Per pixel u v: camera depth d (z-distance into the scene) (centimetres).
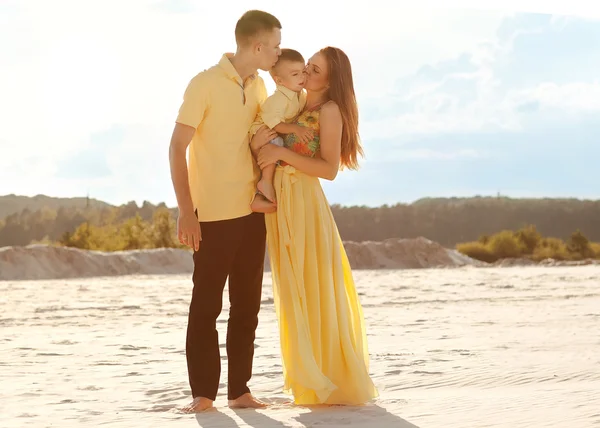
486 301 1347
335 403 385
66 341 782
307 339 380
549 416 322
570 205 9200
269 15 388
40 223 8694
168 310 1259
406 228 8688
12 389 469
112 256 3531
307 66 404
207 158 386
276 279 399
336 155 394
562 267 3538
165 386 469
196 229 382
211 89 382
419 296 1530
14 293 1827
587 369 484
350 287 407
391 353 609
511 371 486
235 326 399
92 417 364
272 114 387
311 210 394
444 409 352
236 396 393
